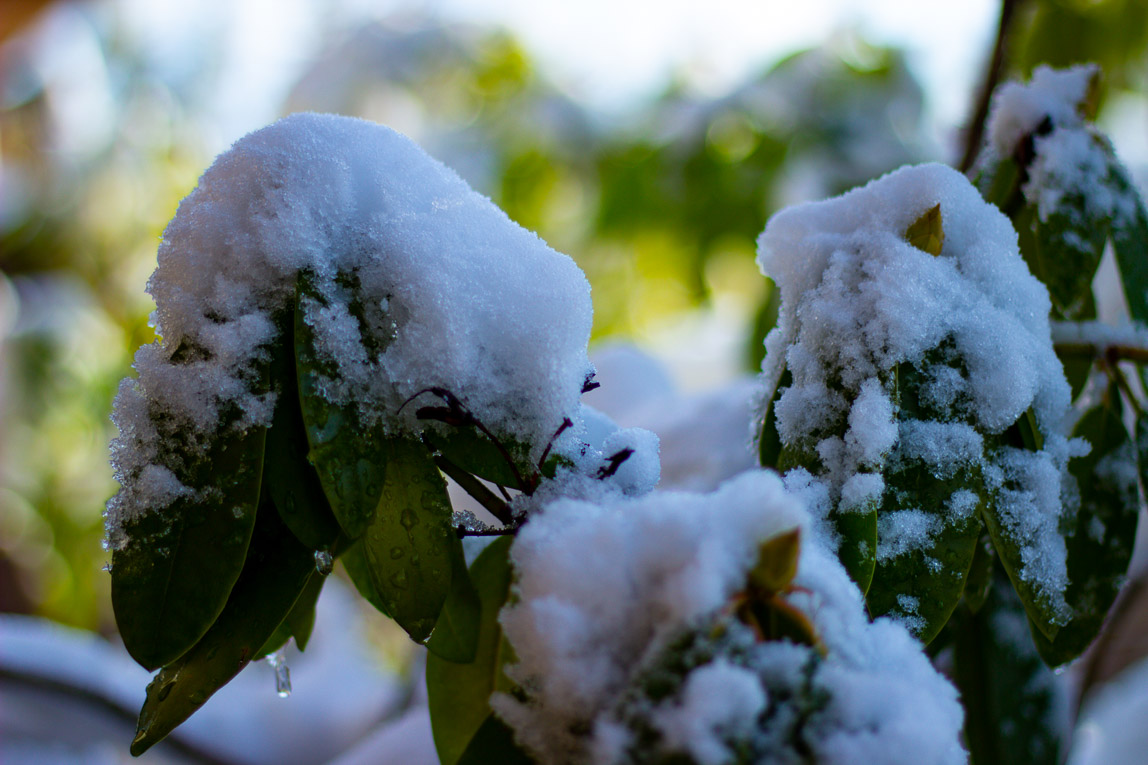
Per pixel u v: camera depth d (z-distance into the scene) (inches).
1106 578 22.2
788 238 21.3
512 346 19.3
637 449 19.5
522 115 72.0
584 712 17.2
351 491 18.5
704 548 17.2
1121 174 23.4
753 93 60.9
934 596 19.6
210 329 18.8
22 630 37.1
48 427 84.8
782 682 17.0
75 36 96.0
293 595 18.9
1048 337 21.2
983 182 23.9
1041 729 23.4
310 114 19.8
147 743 18.1
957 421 20.2
